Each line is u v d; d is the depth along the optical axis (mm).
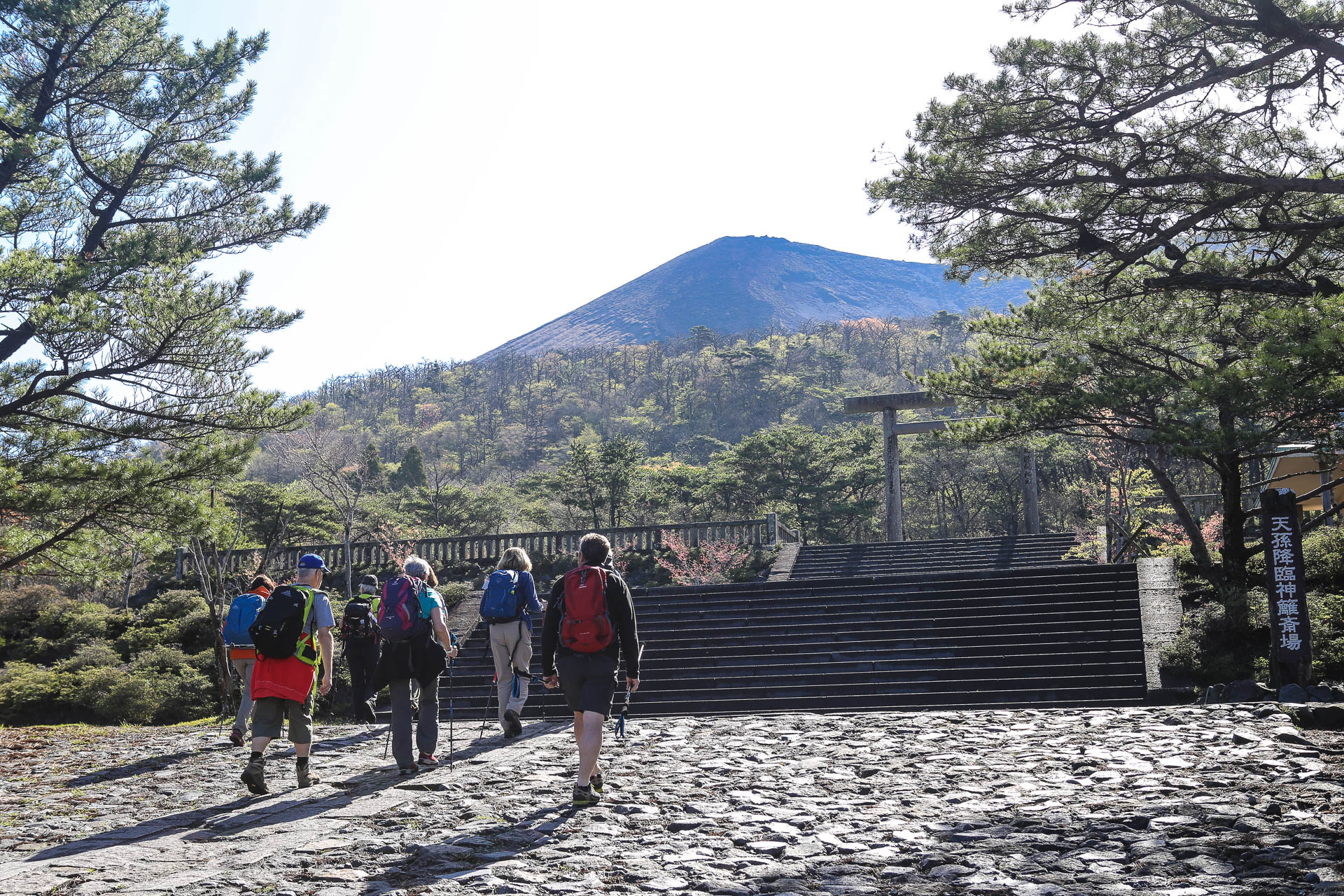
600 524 53188
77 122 22109
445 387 185500
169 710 18766
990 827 4949
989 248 13688
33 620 25375
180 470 14375
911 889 4027
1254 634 13656
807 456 55594
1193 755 6281
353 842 5020
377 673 7328
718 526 29453
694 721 9688
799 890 4078
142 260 19859
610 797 5953
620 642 5867
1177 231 12523
